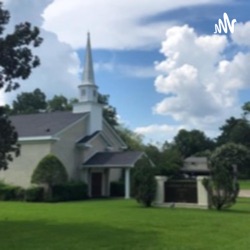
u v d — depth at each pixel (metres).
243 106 88.94
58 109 65.50
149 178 24.19
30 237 11.99
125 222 15.59
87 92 39.41
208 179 23.03
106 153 38.19
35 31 16.27
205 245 10.73
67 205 25.45
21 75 15.95
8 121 16.00
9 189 33.03
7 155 17.59
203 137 98.06
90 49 40.44
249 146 85.81
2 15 15.65
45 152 34.31
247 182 61.81
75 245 10.69
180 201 24.84
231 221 16.08
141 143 57.56
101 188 38.38
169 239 11.62
